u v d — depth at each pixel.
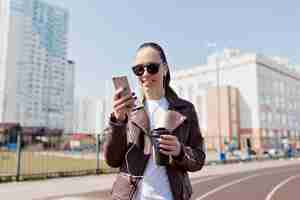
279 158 36.38
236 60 58.38
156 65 2.01
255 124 53.72
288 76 64.56
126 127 1.88
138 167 1.88
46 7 95.12
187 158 1.84
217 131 54.62
